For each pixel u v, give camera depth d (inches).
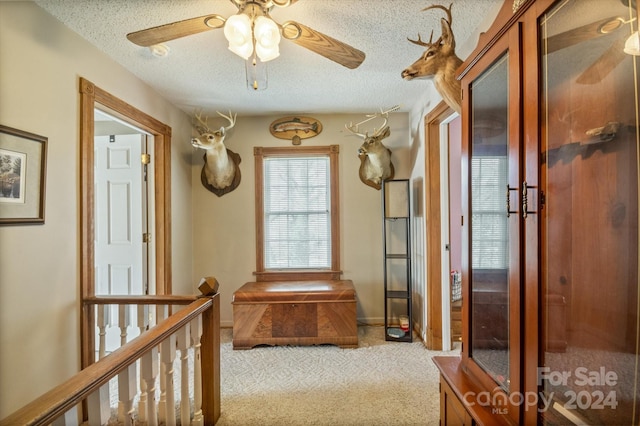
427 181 111.0
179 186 124.8
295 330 112.1
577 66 30.2
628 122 25.8
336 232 137.1
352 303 111.9
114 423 71.9
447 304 109.9
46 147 64.3
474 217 48.3
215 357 71.7
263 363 100.3
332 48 63.2
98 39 75.5
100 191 110.3
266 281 135.6
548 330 33.2
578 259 30.5
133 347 44.7
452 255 131.8
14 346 57.8
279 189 140.2
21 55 59.3
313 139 137.5
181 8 64.9
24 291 59.6
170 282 115.3
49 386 64.5
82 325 72.8
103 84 81.8
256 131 137.9
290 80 101.3
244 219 137.8
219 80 100.0
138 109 97.4
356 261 137.3
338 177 137.3
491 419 39.8
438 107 98.1
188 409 62.4
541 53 33.2
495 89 43.3
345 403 78.6
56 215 66.7
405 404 78.1
